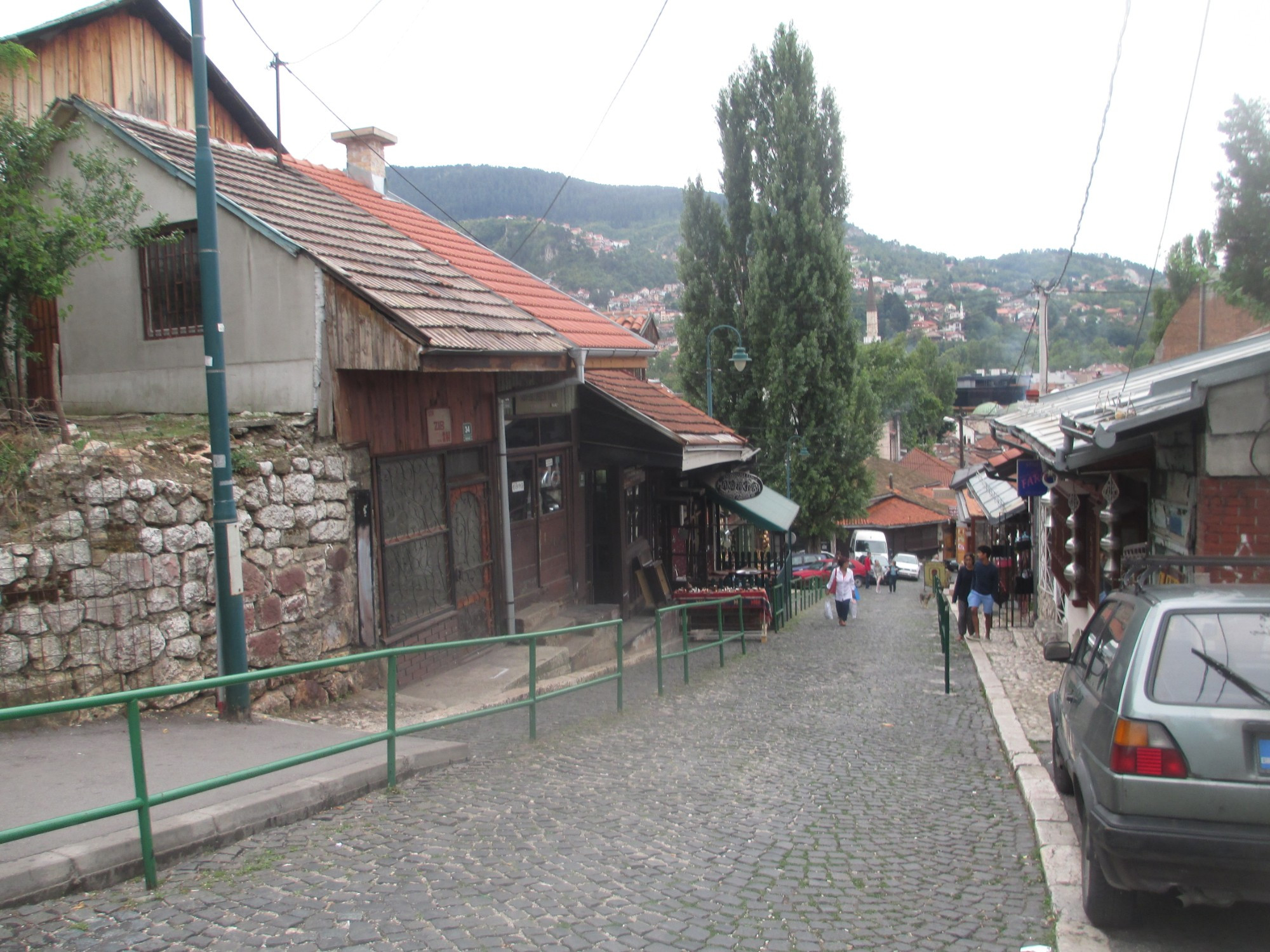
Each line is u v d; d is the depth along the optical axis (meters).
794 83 31.08
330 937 4.07
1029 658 14.05
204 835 5.10
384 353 8.99
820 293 31.05
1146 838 4.03
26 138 9.00
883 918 4.60
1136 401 9.15
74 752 6.20
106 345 10.17
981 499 25.77
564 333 14.03
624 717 9.81
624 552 16.70
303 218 10.46
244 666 7.54
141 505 7.39
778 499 23.22
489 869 5.00
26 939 3.94
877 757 8.26
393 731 6.57
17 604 6.65
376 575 9.77
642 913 4.54
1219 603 4.50
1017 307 161.50
